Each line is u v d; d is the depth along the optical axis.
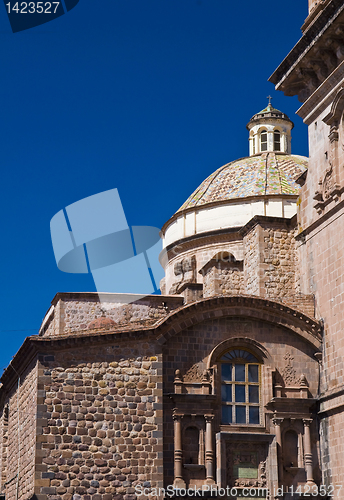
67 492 29.19
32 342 30.42
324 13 31.58
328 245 33.25
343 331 31.59
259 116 52.69
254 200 44.72
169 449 31.11
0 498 38.16
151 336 31.94
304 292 35.12
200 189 48.94
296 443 32.31
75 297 41.69
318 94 34.34
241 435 31.58
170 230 48.53
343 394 30.91
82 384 30.67
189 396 31.62
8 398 38.81
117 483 29.81
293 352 33.38
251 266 40.03
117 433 30.44
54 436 29.75
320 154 34.50
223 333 33.03
